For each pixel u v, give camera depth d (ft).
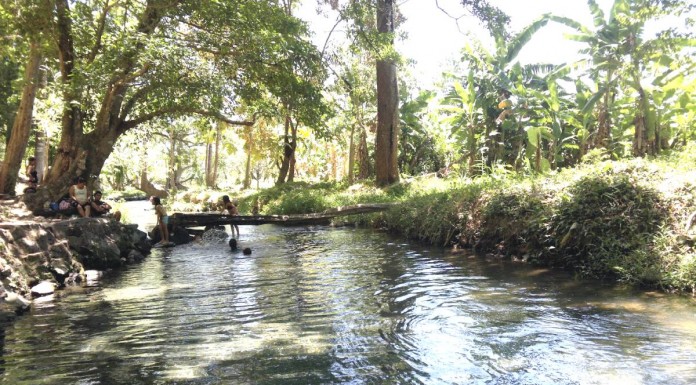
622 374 13.65
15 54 44.45
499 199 35.60
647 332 16.99
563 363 14.61
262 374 14.38
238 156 212.84
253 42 40.86
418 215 44.65
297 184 98.63
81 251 33.06
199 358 15.80
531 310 20.30
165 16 41.83
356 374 14.24
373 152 107.76
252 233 56.70
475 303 21.72
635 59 56.39
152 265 35.73
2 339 18.38
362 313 20.75
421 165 102.73
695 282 21.39
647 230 25.67
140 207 115.85
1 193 45.57
